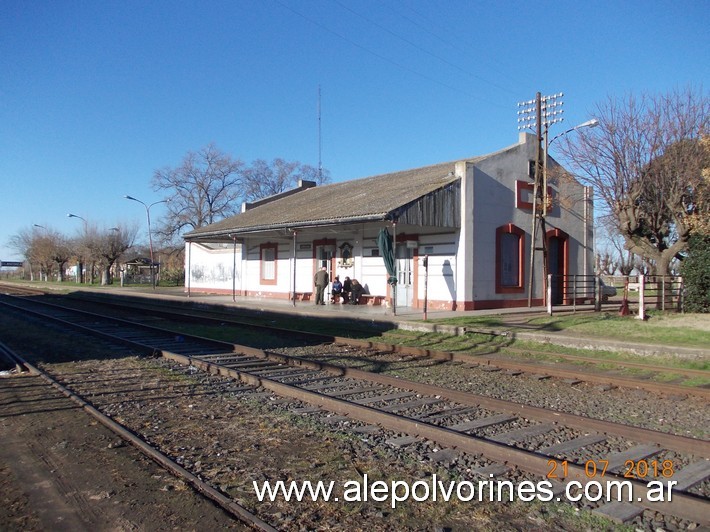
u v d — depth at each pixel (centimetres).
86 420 702
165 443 611
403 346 1298
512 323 1686
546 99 2194
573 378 984
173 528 416
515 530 416
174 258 6981
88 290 4538
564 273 2527
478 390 903
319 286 2427
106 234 5984
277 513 441
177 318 2119
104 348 1325
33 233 8212
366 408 705
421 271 2233
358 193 2562
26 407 766
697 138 2123
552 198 2455
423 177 2400
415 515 440
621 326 1568
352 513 443
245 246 3297
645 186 2248
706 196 2050
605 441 618
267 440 620
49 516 435
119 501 461
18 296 3700
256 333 1653
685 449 575
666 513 436
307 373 1029
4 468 536
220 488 488
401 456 568
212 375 991
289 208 2869
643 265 4684
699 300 1903
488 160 2188
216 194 6544
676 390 864
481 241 2144
